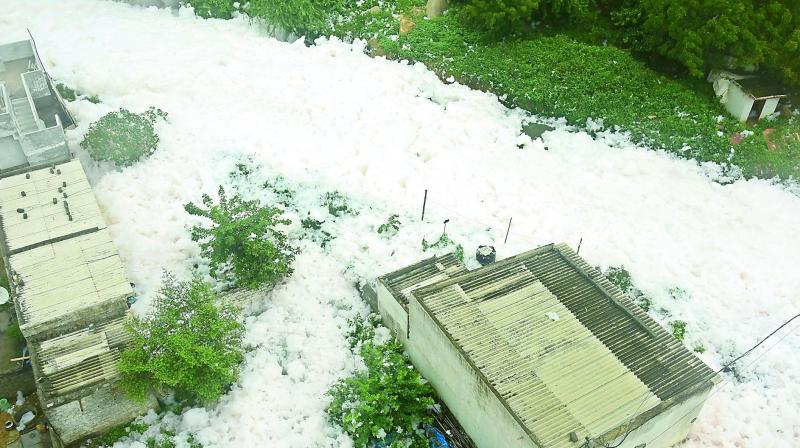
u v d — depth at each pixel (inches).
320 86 1316.4
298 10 1406.3
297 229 1042.1
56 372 757.9
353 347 895.7
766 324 930.7
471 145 1206.9
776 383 864.3
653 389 693.3
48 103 1188.5
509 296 787.4
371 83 1327.5
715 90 1280.8
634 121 1232.2
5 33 1389.0
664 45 1293.1
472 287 796.6
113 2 1529.3
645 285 975.6
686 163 1169.4
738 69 1264.8
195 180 1113.4
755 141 1187.9
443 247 1021.2
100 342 796.0
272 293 951.6
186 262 983.6
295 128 1227.9
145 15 1497.3
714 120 1232.2
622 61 1331.2
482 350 720.3
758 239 1042.1
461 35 1411.2
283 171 1137.4
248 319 920.9
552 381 695.1
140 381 749.9
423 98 1309.1
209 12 1487.5
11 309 905.5
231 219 914.7
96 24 1439.5
